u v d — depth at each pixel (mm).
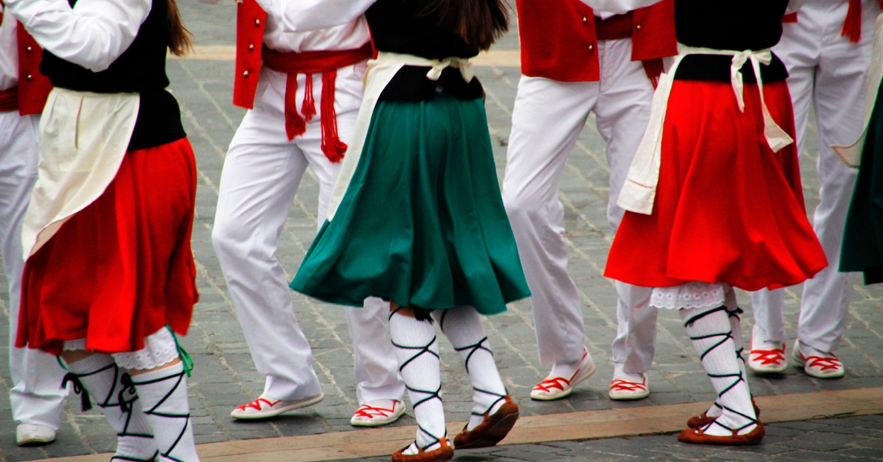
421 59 13250
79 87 11992
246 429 15812
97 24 11469
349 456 14578
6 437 15359
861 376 18594
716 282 14305
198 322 20234
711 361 14625
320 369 18422
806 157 30641
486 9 13383
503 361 18984
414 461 13461
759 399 17312
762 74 14914
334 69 15383
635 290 16438
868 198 15312
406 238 13078
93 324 11859
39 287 12258
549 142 16438
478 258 13406
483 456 14445
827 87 18234
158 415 12555
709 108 14109
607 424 15930
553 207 16734
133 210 11977
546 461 14117
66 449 14984
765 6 14367
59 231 12000
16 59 14492
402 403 16531
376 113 13266
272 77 15641
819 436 15156
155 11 12211
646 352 17109
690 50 14391
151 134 12211
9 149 14711
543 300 16891
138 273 12094
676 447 14727
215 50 36844
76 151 11938
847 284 18312
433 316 14250
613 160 17000
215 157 28609
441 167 13359
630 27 16188
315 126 15562
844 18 17828
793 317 21422
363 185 13203
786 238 14641
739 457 14125
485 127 13953
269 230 15891
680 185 14219
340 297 13328
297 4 13148
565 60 16078
